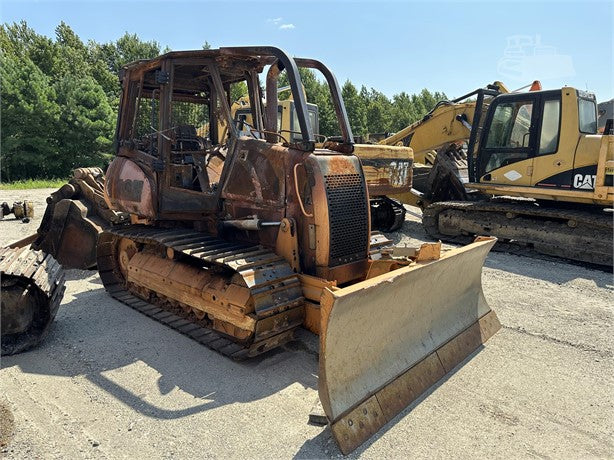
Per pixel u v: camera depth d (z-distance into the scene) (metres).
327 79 4.51
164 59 4.58
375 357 3.33
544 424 3.16
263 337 3.67
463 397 3.48
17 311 4.23
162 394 3.50
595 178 7.27
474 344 4.31
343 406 2.96
